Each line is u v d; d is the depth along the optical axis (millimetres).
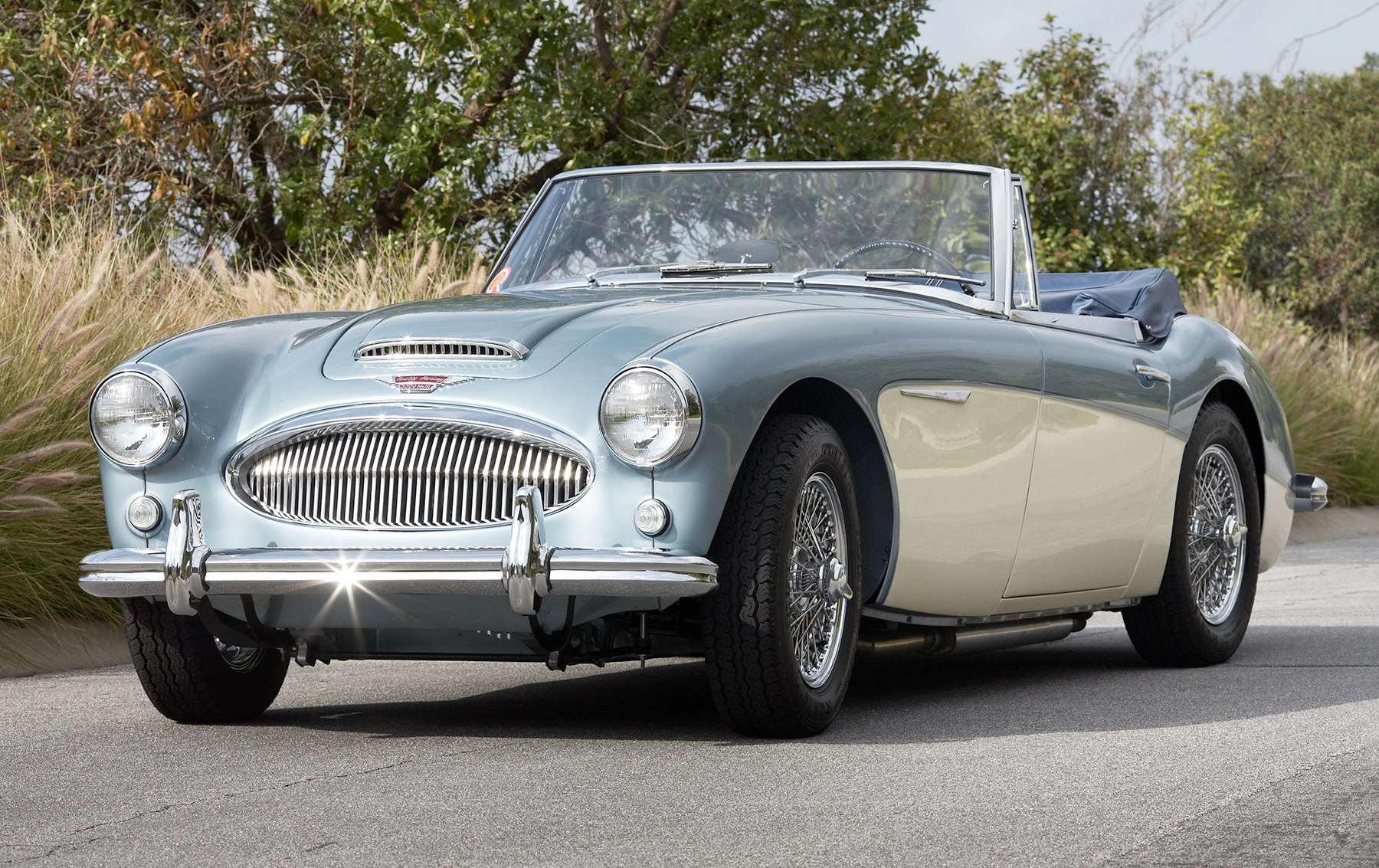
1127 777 4648
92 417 5348
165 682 5656
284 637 5383
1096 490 6582
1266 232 44500
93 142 17484
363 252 16016
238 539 5156
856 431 5449
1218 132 26781
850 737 5352
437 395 5066
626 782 4578
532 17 18531
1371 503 21094
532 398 4973
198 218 17969
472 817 4145
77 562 8305
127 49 17094
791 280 6539
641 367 4824
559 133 18359
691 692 6602
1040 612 6555
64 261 9562
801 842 3879
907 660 7801
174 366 5367
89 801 4426
